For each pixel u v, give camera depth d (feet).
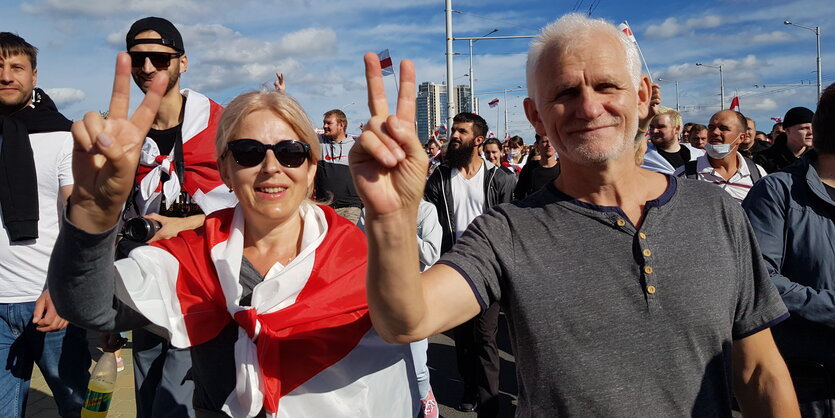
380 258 4.42
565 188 5.63
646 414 4.93
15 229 9.95
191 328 5.88
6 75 10.14
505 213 5.52
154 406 8.27
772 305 5.49
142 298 5.57
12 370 10.34
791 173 7.97
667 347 4.99
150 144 9.91
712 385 5.07
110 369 9.05
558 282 5.13
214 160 10.01
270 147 5.94
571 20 5.49
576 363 5.02
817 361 7.48
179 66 10.37
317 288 5.98
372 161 4.33
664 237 5.18
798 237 7.68
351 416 5.84
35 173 10.18
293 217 6.47
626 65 5.31
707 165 16.17
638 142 9.12
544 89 5.45
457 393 16.37
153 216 8.38
